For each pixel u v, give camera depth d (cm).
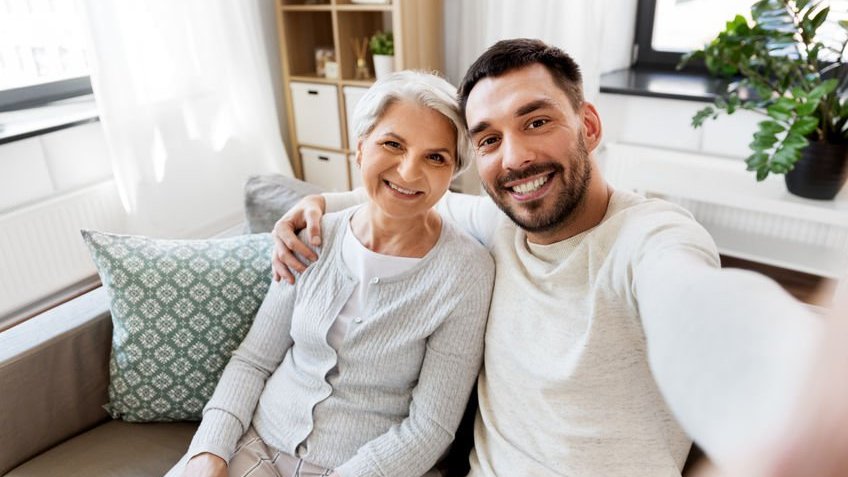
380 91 101
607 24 273
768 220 245
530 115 87
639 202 91
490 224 114
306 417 107
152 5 244
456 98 100
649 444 84
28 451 119
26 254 220
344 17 292
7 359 113
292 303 115
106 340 129
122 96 236
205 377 123
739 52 200
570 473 87
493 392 99
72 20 256
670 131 254
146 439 122
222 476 102
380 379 104
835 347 26
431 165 100
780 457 26
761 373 38
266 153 302
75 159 235
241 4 275
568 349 86
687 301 57
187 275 123
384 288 105
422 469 99
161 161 259
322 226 117
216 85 276
